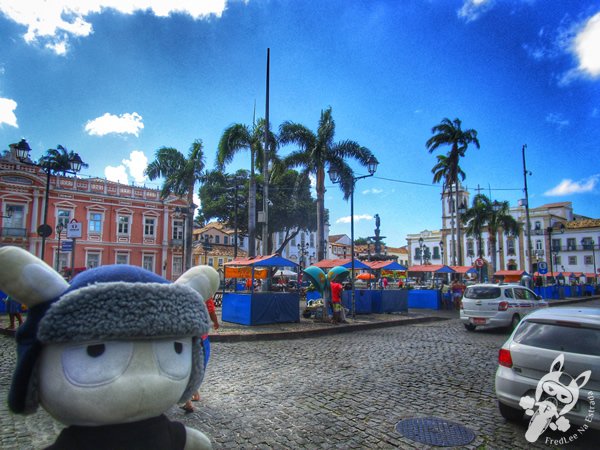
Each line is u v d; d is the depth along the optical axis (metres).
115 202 36.94
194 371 1.97
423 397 5.98
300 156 22.88
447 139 33.19
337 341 11.26
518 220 69.44
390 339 11.68
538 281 32.22
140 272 1.84
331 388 6.37
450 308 22.44
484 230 72.25
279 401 5.68
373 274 25.62
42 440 4.28
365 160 22.39
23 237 32.22
